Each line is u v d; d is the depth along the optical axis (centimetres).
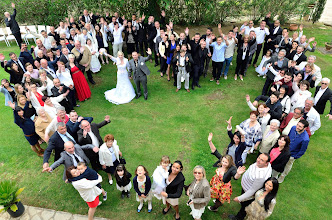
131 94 909
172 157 648
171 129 752
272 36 1052
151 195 493
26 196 558
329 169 607
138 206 523
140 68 841
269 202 389
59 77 800
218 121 782
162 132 739
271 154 500
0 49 1291
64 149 503
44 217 512
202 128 753
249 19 1653
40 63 820
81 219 506
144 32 1170
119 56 836
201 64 933
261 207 402
